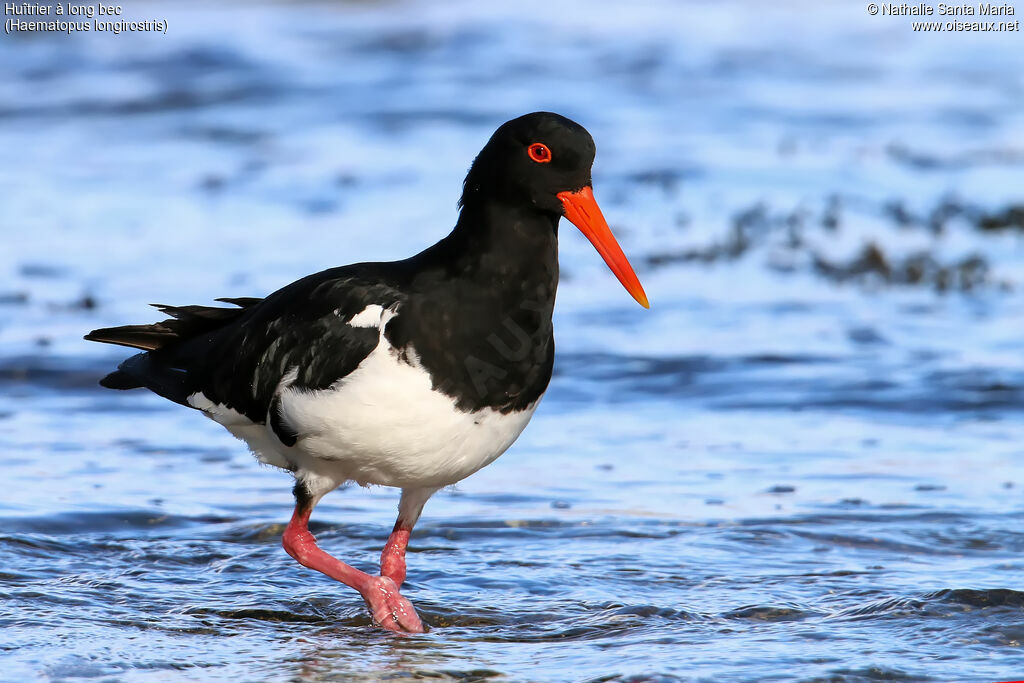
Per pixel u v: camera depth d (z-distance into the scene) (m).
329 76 30.17
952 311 16.61
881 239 19.91
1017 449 11.74
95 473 11.20
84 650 7.67
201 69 30.56
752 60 32.22
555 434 12.44
